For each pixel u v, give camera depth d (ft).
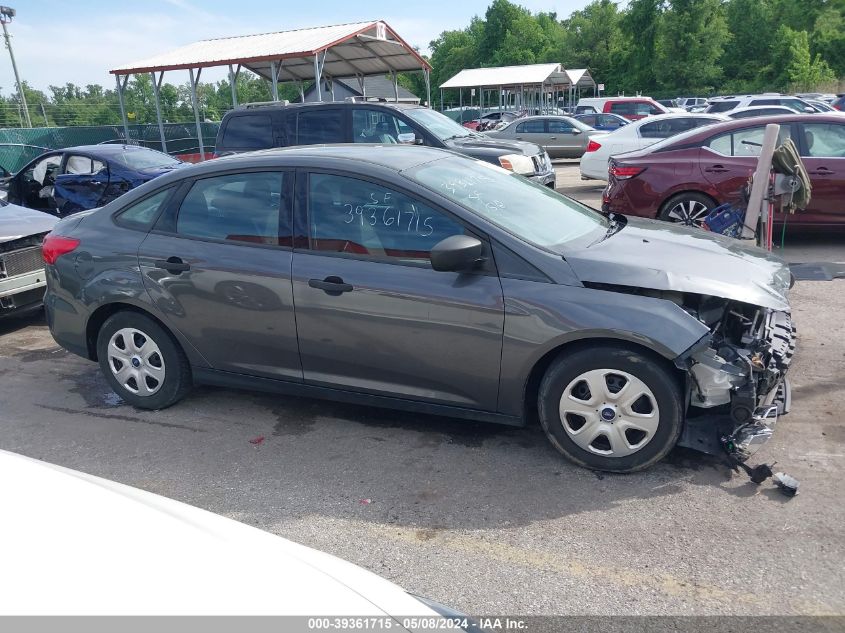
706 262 11.96
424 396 12.49
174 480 12.22
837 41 184.24
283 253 13.03
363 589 5.79
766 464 11.53
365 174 12.67
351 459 12.66
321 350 12.95
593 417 11.43
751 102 76.95
